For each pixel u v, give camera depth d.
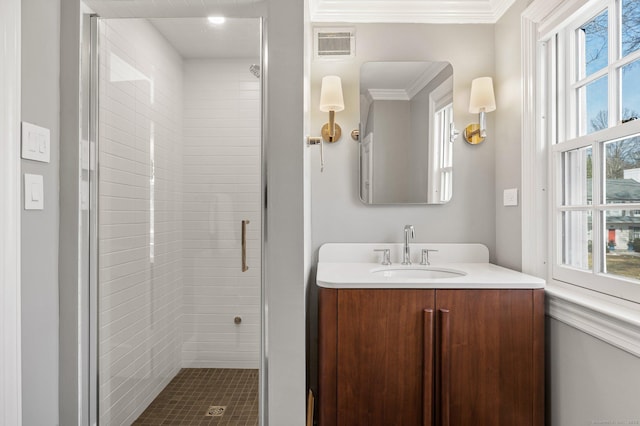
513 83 2.02
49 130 1.35
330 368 1.57
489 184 2.22
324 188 2.22
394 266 2.04
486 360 1.57
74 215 1.42
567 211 1.71
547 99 1.81
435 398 1.57
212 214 1.54
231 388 1.54
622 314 1.26
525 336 1.57
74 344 1.42
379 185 2.21
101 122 1.52
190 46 1.53
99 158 1.51
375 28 2.21
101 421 1.50
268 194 1.49
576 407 1.48
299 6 1.47
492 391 1.57
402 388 1.56
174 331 1.55
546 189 1.82
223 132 1.53
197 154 1.54
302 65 1.47
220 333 1.54
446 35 2.22
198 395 1.54
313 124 2.21
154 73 1.53
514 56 2.01
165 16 1.57
